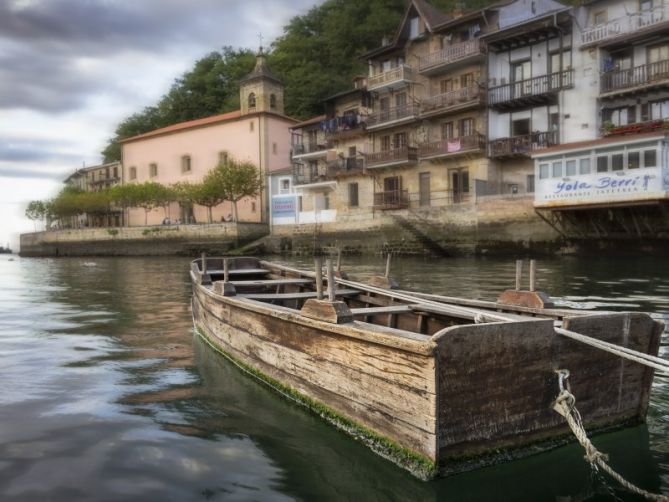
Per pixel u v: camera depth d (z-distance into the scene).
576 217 26.31
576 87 28.61
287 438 4.98
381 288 7.64
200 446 4.88
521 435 4.36
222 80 67.69
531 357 4.34
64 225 70.56
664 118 25.06
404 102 37.94
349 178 40.69
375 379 4.52
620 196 23.81
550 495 3.98
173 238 47.84
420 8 36.03
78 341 9.59
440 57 34.31
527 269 21.28
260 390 6.38
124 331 10.51
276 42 67.81
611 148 24.11
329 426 5.20
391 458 4.38
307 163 45.25
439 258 31.11
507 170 32.38
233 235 44.59
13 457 4.68
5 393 6.51
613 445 4.76
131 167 59.31
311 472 4.35
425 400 4.00
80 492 4.08
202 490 4.11
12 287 20.34
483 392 4.15
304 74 58.72
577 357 4.61
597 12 28.36
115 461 4.60
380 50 38.69
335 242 40.22
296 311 5.84
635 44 26.70
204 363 7.75
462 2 48.31
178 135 55.28
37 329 10.92
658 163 22.73
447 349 3.93
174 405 5.97
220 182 45.09
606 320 4.75
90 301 15.59
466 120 33.97
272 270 11.23
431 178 35.75
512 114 31.75
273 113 49.28
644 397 5.05
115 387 6.70
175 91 70.38
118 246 51.50
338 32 58.62
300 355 5.62
